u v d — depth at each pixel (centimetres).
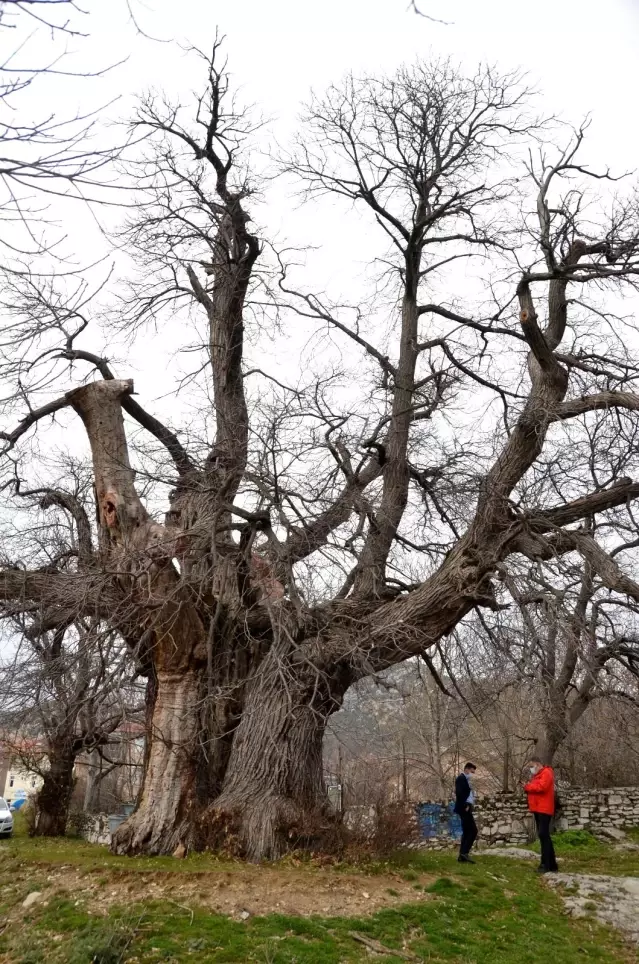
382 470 1543
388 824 1235
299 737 1267
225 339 1534
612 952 960
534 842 1942
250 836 1163
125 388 1366
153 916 904
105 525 1302
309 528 1198
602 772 2436
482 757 2780
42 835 2056
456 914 1005
